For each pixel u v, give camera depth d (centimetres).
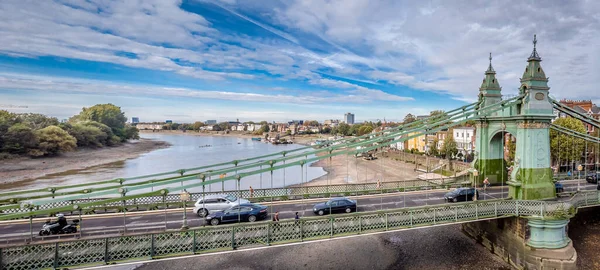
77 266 1686
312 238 2009
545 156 2597
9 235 2073
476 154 3325
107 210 2608
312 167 9281
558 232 2442
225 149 16100
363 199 3058
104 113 16562
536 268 2406
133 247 1759
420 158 9019
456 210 2303
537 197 2552
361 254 2906
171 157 11938
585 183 4031
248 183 6644
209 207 2548
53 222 2119
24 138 9681
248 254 2877
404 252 2945
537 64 2562
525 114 2553
